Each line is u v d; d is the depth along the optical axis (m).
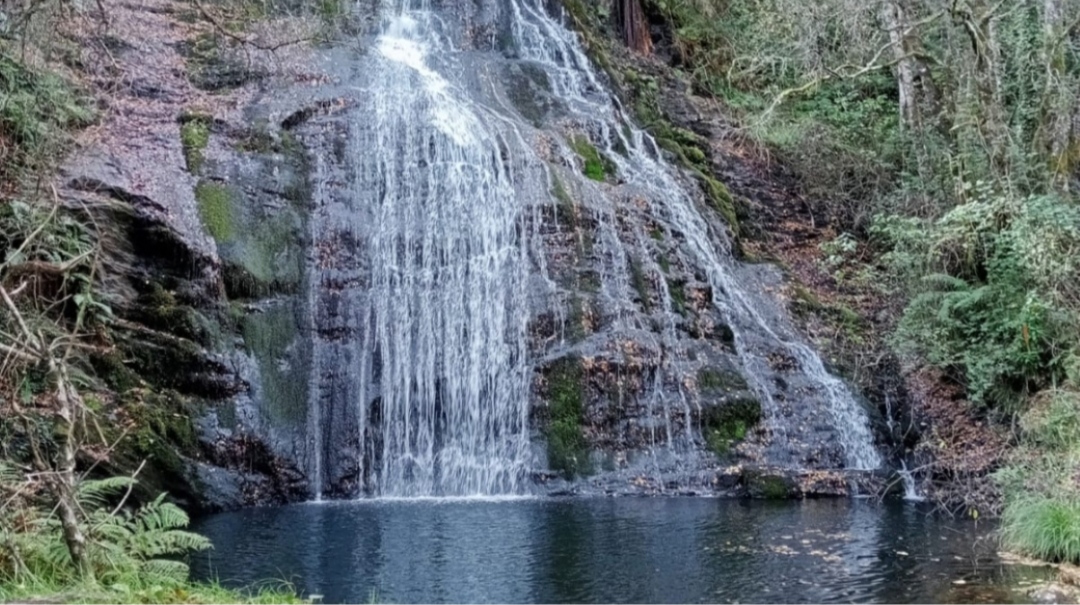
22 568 5.54
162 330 10.73
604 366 12.44
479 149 14.39
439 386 12.84
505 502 11.12
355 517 10.02
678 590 7.06
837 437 12.54
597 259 13.62
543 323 12.77
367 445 12.12
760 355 13.52
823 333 14.42
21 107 10.16
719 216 16.27
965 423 12.64
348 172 13.66
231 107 13.74
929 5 15.84
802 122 18.98
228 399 10.98
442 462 12.38
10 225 8.70
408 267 13.27
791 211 18.23
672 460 12.11
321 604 6.63
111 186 11.08
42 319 8.03
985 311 13.07
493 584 7.21
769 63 19.88
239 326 11.43
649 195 15.24
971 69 14.87
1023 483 9.91
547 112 16.64
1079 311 12.25
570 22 19.25
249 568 7.64
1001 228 13.43
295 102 14.15
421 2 18.23
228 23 15.43
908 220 14.63
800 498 11.27
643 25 21.52
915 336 13.67
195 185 12.06
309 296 12.40
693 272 14.46
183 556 8.04
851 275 16.61
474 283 13.31
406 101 14.90
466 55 17.42
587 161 15.59
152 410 10.19
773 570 7.67
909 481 11.60
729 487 11.66
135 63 14.07
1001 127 13.90
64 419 5.73
